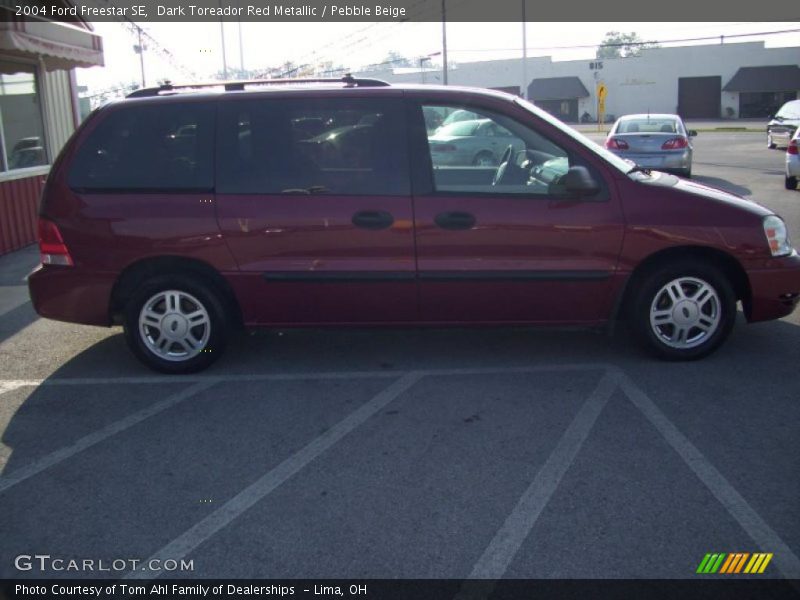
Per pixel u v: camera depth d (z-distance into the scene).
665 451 4.36
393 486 4.05
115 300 5.66
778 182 16.66
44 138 12.18
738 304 7.22
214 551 3.53
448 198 5.39
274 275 5.48
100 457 4.49
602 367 5.67
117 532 3.71
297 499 3.96
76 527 3.76
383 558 3.44
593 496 3.90
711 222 5.43
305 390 5.42
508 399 5.15
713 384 5.29
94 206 5.51
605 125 54.75
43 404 5.30
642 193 5.44
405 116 5.48
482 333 6.53
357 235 5.41
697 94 58.00
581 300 5.50
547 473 4.15
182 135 5.55
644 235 5.40
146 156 5.56
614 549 3.46
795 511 3.72
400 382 5.52
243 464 4.36
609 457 4.30
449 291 5.47
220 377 5.71
